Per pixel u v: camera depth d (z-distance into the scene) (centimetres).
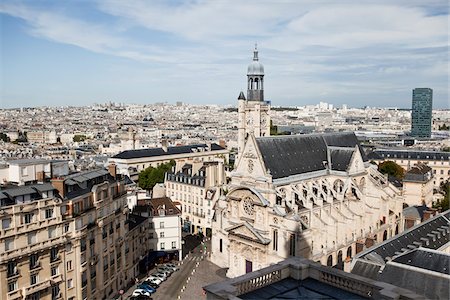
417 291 5878
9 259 7881
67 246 9206
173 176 19388
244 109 15950
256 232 11688
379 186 14412
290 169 12850
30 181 9462
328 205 12562
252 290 3412
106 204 10806
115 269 11331
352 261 7425
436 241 9300
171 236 14288
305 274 3616
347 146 15600
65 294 9144
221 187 16962
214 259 13925
